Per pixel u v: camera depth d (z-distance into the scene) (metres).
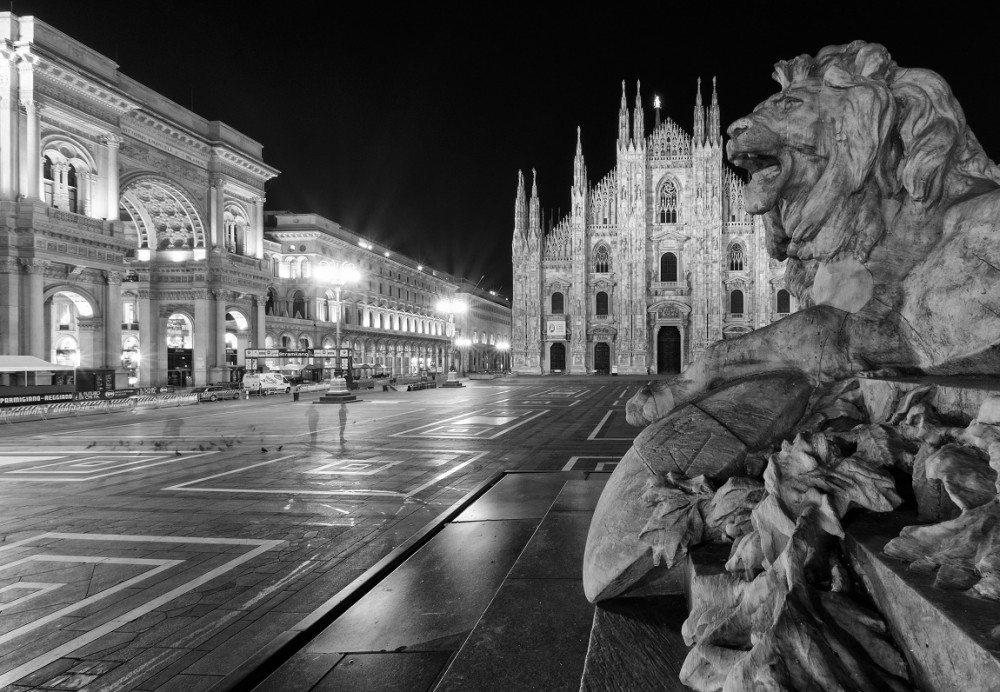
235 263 49.19
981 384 2.09
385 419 24.16
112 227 35.62
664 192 68.62
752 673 1.48
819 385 2.89
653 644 2.25
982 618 1.20
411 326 90.31
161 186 43.00
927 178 2.86
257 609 5.39
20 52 30.58
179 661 4.44
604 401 33.19
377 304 78.81
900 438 2.06
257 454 14.95
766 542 1.97
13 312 30.31
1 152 30.55
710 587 2.06
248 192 51.34
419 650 3.37
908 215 2.97
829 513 1.82
